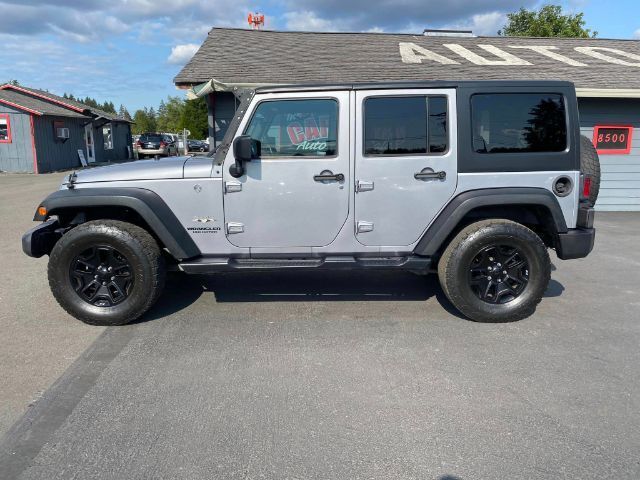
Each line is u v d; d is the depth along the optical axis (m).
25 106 22.64
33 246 4.39
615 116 11.12
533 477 2.49
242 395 3.26
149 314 4.73
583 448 2.72
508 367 3.66
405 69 11.12
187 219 4.43
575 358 3.81
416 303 5.04
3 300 5.15
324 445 2.74
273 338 4.16
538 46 13.92
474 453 2.67
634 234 8.75
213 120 10.89
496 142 4.38
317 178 4.37
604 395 3.27
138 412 3.05
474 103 4.34
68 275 4.36
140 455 2.65
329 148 4.38
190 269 4.46
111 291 4.45
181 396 3.24
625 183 11.46
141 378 3.47
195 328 4.38
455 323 4.52
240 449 2.71
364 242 4.49
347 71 10.92
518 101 4.35
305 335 4.23
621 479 2.47
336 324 4.48
